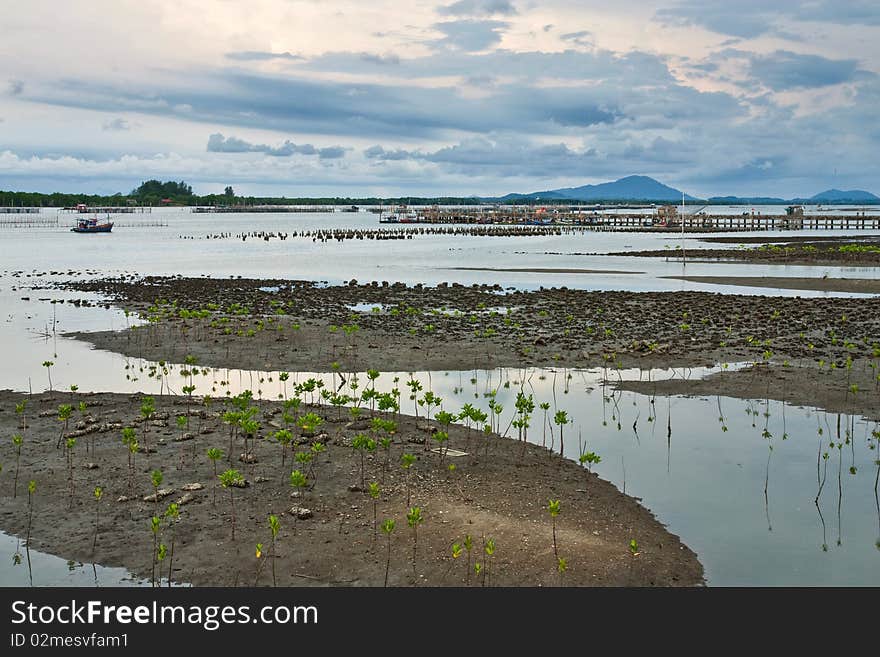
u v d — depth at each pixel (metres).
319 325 32.50
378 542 11.66
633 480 14.59
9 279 55.06
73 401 20.08
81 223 144.12
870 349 26.45
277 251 93.06
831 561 11.30
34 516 12.63
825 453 16.11
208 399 19.59
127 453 15.57
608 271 61.97
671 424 18.28
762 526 12.51
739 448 16.48
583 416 19.06
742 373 23.25
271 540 11.76
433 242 114.06
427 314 36.03
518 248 96.50
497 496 13.52
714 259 73.12
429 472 14.70
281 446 16.09
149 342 28.95
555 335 30.00
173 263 73.25
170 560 11.19
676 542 11.88
